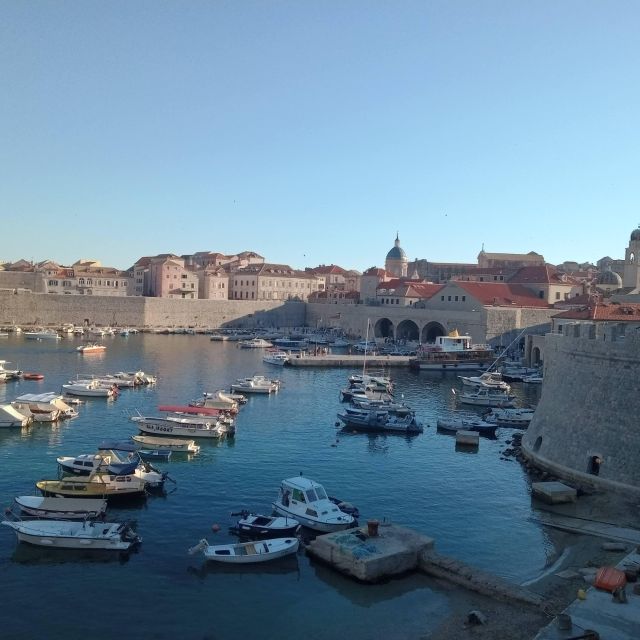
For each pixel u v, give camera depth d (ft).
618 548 124.77
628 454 149.59
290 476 174.09
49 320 612.70
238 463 185.16
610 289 546.26
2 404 232.73
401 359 436.76
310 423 244.22
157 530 133.90
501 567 120.37
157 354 458.09
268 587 111.75
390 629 98.89
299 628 99.40
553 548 128.67
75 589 109.40
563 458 166.40
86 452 191.83
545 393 188.75
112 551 122.52
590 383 162.91
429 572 116.37
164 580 113.39
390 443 214.28
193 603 106.22
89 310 627.46
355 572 113.91
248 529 130.82
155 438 198.49
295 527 131.85
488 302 506.07
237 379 345.10
